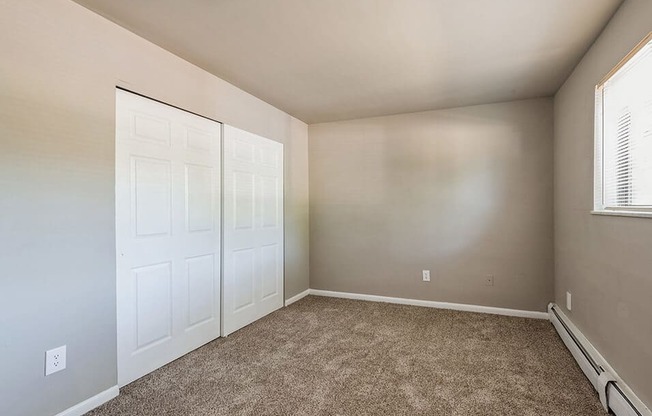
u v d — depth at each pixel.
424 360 2.48
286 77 2.87
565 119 2.95
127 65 2.13
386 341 2.84
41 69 1.69
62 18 1.79
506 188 3.54
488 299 3.63
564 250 2.98
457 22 2.02
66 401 1.79
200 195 2.73
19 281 1.61
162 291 2.40
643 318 1.62
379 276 4.10
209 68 2.70
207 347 2.72
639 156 1.76
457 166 3.73
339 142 4.28
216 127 2.89
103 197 1.99
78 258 1.85
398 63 2.60
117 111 2.09
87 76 1.90
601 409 1.86
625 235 1.80
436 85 3.05
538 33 2.14
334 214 4.32
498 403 1.93
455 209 3.75
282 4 1.84
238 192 3.14
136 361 2.21
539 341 2.81
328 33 2.15
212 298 2.86
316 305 3.92
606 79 2.07
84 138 1.89
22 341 1.62
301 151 4.28
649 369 1.57
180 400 1.98
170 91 2.43
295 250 4.12
